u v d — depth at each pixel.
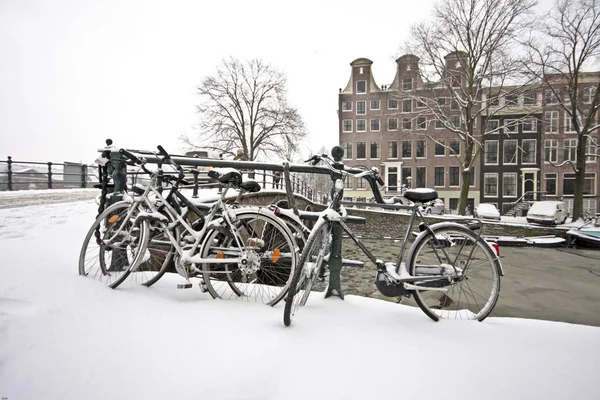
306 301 2.33
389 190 31.91
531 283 8.27
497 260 2.27
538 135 29.34
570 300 6.80
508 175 30.36
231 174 2.30
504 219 23.66
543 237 14.82
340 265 2.50
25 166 14.27
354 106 33.22
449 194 31.17
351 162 33.34
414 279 2.22
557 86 20.38
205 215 2.47
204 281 2.30
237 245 2.38
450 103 22.14
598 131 28.03
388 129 31.86
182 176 2.56
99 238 2.55
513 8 17.80
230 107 27.20
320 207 16.03
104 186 2.98
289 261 2.34
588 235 13.65
